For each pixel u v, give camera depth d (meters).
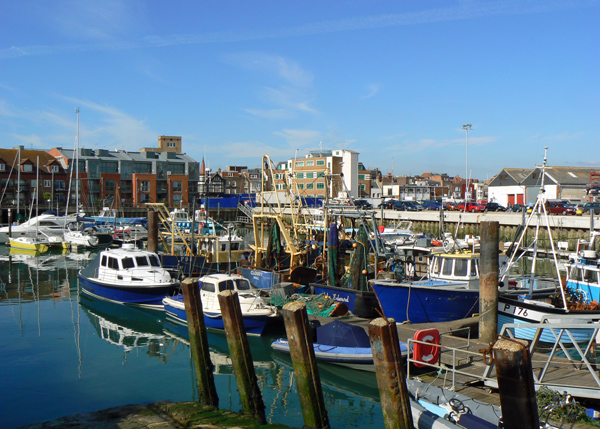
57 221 52.72
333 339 15.26
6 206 74.56
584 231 40.72
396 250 24.72
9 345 17.61
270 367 15.66
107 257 24.73
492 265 14.35
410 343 13.90
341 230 27.23
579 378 11.35
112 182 91.44
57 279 31.78
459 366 12.58
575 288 17.98
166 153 101.06
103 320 21.34
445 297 17.55
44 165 84.50
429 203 72.06
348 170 95.81
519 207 55.91
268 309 18.17
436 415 10.09
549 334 15.51
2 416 11.82
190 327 12.03
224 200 80.12
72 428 10.48
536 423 7.34
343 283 22.34
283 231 24.36
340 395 13.55
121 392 13.44
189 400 12.97
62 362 15.89
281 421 11.82
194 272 27.17
